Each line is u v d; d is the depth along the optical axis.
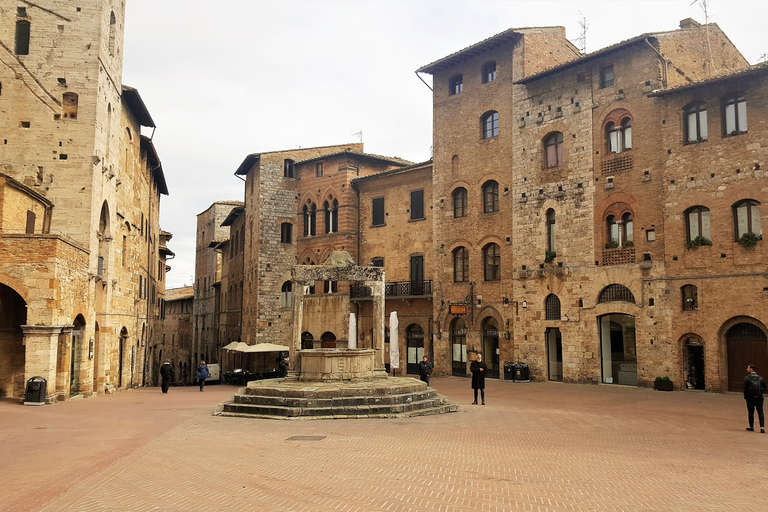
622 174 35.16
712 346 30.86
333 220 53.00
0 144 31.53
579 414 23.34
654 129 33.94
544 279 38.50
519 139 40.75
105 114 34.00
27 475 13.08
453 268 44.44
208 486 12.19
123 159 39.09
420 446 16.39
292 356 27.22
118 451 15.69
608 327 35.66
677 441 17.50
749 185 30.02
